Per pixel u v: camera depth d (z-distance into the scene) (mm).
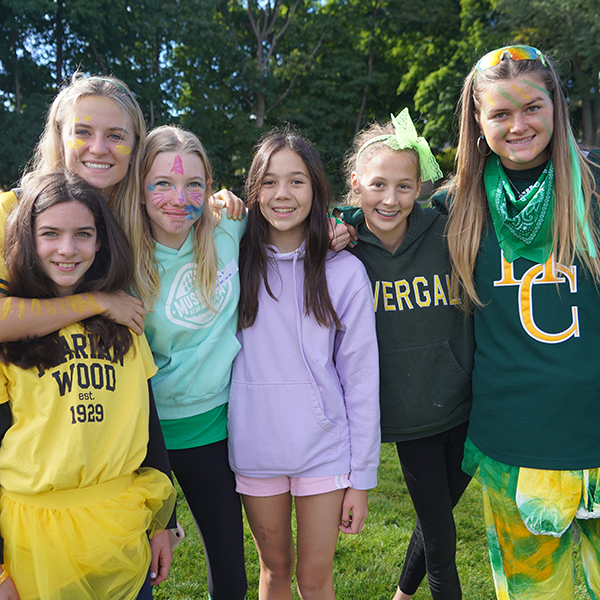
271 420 2160
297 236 2275
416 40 27172
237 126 23109
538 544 2066
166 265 2107
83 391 1698
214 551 2188
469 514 3699
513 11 19234
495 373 2098
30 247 1713
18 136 20172
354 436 2197
